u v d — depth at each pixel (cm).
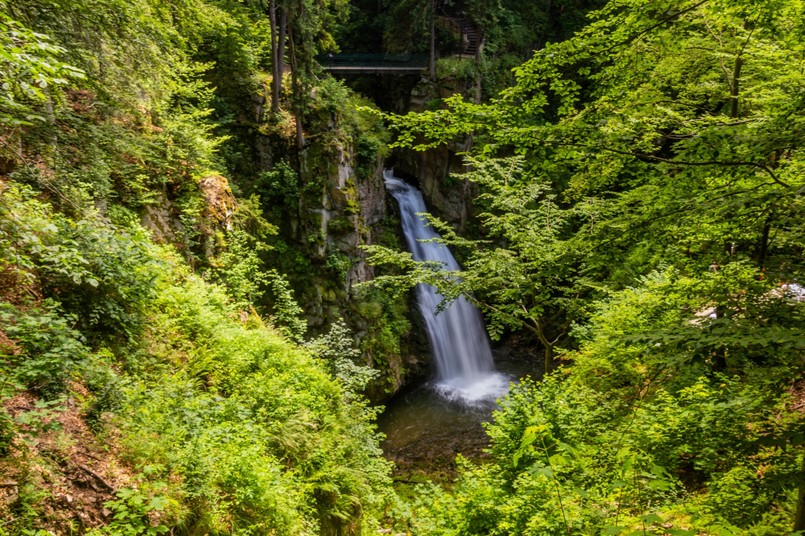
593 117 486
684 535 188
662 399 596
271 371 815
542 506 512
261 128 1708
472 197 2314
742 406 454
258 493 514
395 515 847
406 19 2511
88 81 659
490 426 748
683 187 517
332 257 1681
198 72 1589
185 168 1135
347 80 2636
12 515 334
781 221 501
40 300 552
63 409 405
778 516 427
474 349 2072
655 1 451
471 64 2319
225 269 1133
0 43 346
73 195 671
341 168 1720
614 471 499
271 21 1683
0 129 586
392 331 1803
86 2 609
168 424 522
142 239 702
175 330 756
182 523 422
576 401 719
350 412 959
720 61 764
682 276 658
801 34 478
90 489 396
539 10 2755
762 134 416
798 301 423
